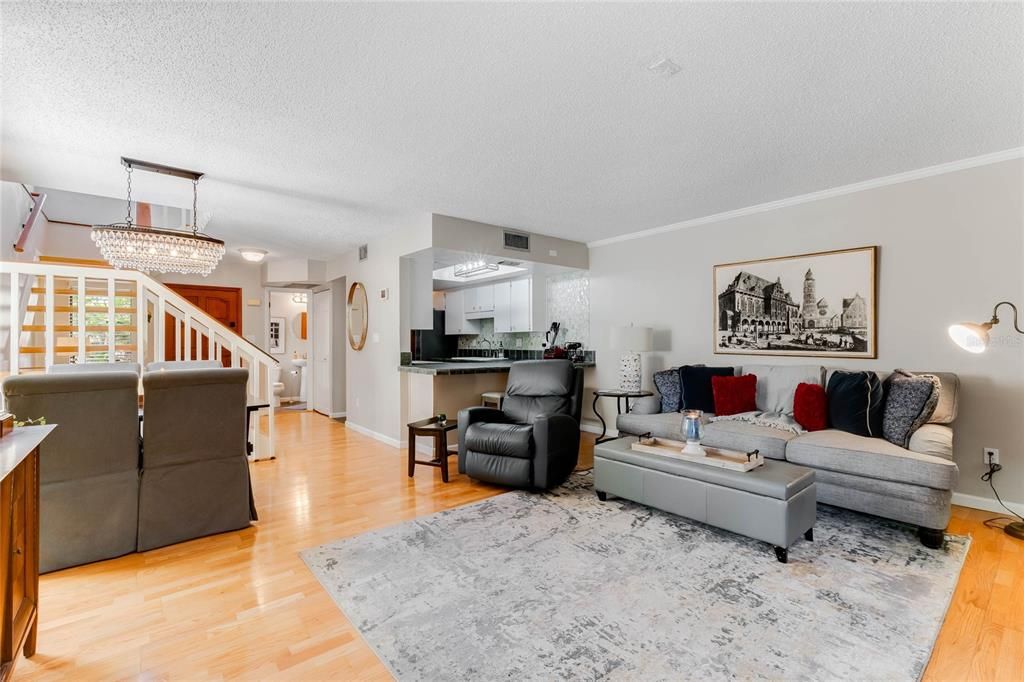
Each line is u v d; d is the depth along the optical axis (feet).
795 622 6.07
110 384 7.88
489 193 12.41
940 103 7.74
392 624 6.07
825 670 5.18
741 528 8.20
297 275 22.54
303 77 6.88
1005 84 7.13
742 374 13.35
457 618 6.19
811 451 9.58
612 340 15.47
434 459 13.73
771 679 5.05
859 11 5.50
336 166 10.43
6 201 13.07
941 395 9.68
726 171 10.92
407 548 8.25
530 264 17.54
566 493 11.25
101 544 7.77
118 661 5.38
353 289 19.79
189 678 5.12
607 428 18.07
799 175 11.19
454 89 7.25
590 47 6.21
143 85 7.06
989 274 10.00
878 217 11.49
